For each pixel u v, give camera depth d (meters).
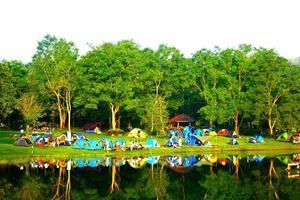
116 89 93.81
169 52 114.69
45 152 61.47
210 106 104.31
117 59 95.12
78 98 97.25
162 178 48.66
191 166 58.44
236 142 84.62
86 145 67.88
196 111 126.75
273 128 107.19
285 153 77.31
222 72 109.19
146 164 59.22
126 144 72.56
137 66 98.31
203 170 55.03
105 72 94.31
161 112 91.25
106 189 41.66
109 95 94.94
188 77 112.50
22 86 103.75
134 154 68.12
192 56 117.06
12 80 91.81
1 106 85.12
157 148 74.75
